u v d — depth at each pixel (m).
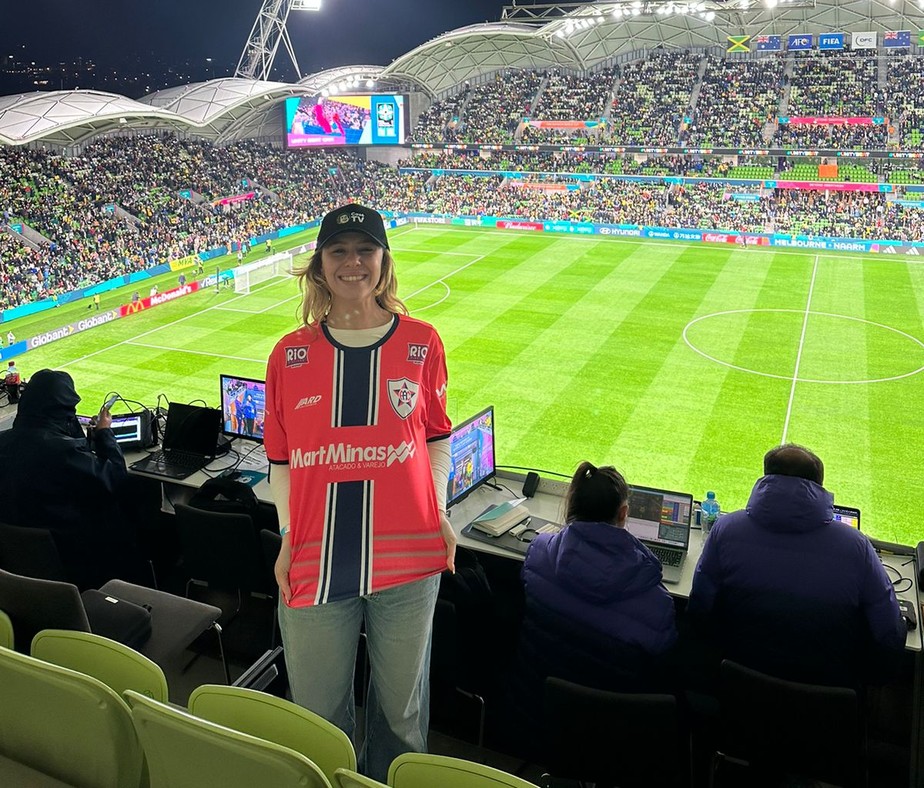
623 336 29.55
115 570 6.80
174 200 51.03
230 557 7.29
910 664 6.23
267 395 3.21
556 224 52.62
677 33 62.53
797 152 54.31
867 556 4.80
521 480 8.84
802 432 20.92
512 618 7.16
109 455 6.90
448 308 34.03
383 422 3.06
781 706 4.56
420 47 58.69
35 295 34.94
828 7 55.66
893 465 18.95
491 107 67.31
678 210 54.34
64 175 46.78
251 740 2.78
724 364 26.28
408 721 3.53
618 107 63.66
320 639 3.24
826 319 31.31
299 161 63.44
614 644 4.77
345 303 3.10
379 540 3.06
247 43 64.81
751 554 4.89
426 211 60.56
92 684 3.27
